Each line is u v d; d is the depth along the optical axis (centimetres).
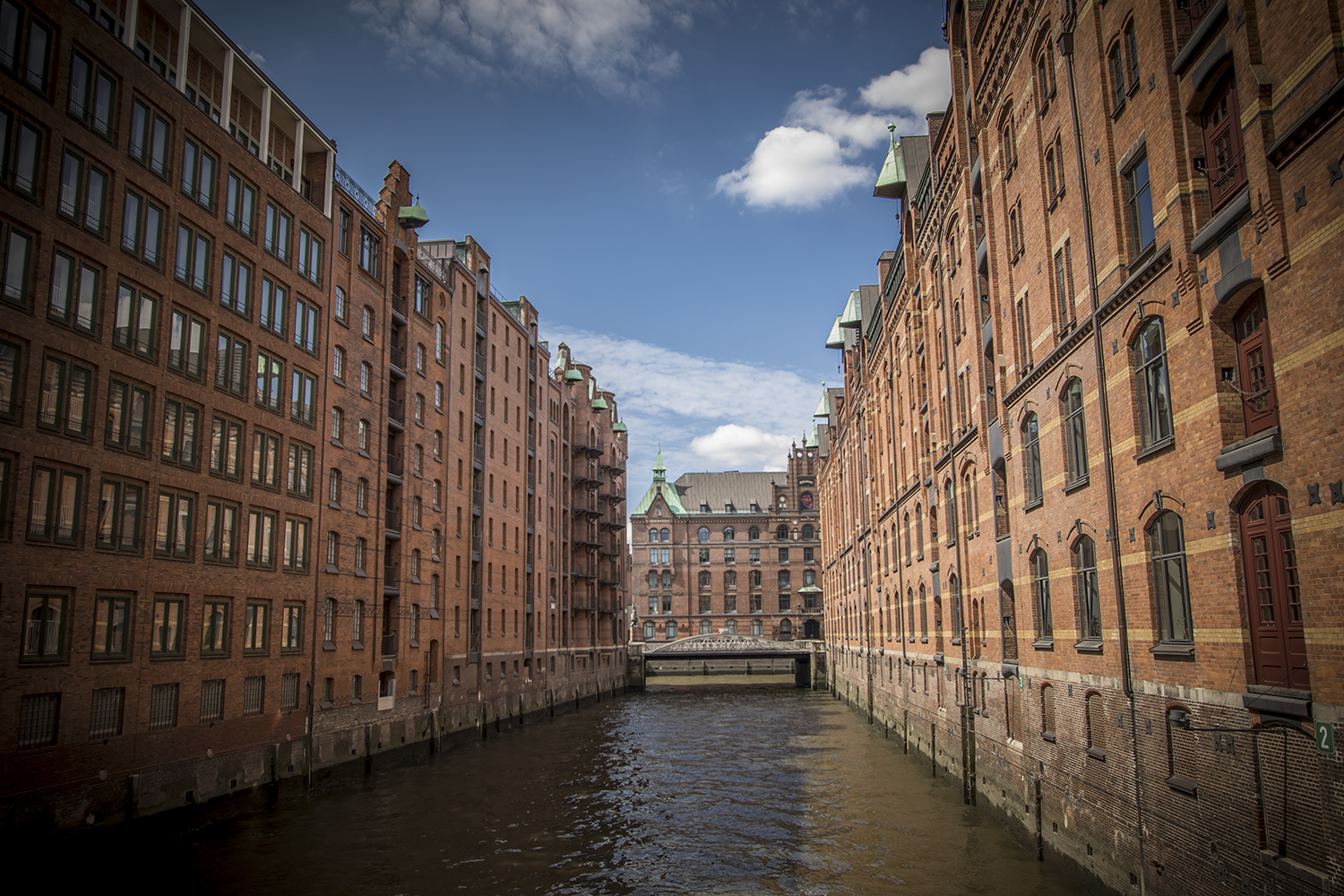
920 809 2772
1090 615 1867
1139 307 1573
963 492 2984
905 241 3900
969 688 2842
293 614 3184
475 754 4212
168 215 2616
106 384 2362
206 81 2977
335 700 3412
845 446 6881
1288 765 1141
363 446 3781
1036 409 2173
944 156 3103
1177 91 1415
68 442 2234
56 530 2198
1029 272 2225
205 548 2731
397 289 4234
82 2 2458
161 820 2459
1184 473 1421
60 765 2155
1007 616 2486
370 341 3878
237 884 2062
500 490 5462
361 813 2847
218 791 2698
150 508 2492
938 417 3375
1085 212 1811
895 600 4488
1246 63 1184
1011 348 2373
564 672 6762
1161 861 1495
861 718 5694
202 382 2750
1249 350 1270
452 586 4634
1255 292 1235
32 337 2145
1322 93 1025
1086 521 1838
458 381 4825
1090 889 1806
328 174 3547
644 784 3384
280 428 3141
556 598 6688
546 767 3812
